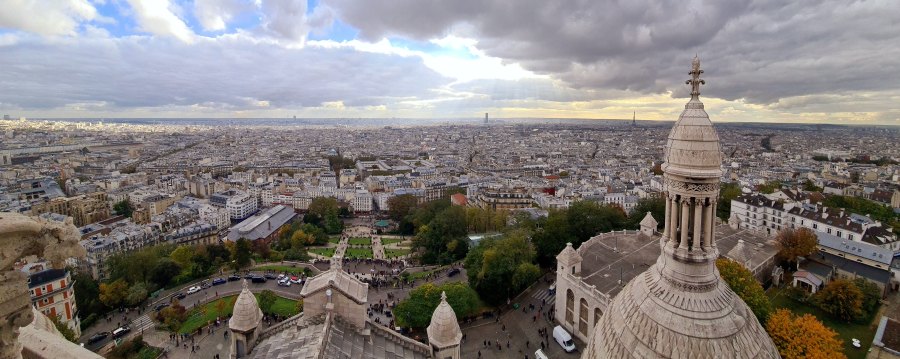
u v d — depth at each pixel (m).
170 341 159.25
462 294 156.50
